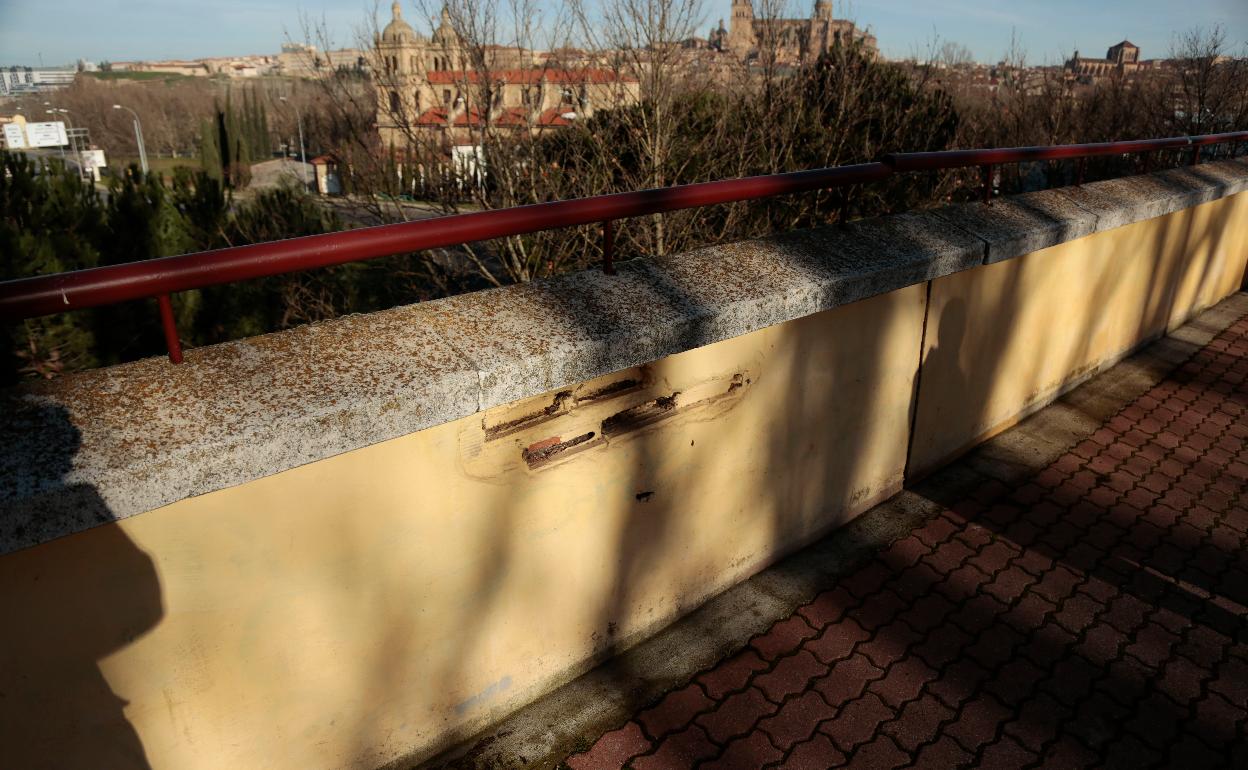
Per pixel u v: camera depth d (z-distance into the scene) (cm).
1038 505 363
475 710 223
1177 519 356
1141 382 504
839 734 236
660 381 232
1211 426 448
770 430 281
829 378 296
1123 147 460
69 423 142
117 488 132
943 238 316
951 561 321
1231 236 641
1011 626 285
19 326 545
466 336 188
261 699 176
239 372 163
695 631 276
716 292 232
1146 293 528
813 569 313
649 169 800
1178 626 287
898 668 263
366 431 160
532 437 205
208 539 156
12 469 127
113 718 155
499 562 210
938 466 389
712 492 269
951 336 354
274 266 162
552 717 236
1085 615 291
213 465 142
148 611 153
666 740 231
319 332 183
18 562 134
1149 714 246
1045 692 254
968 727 239
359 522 177
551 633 235
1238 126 2114
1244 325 613
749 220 878
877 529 341
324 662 183
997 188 1357
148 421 145
